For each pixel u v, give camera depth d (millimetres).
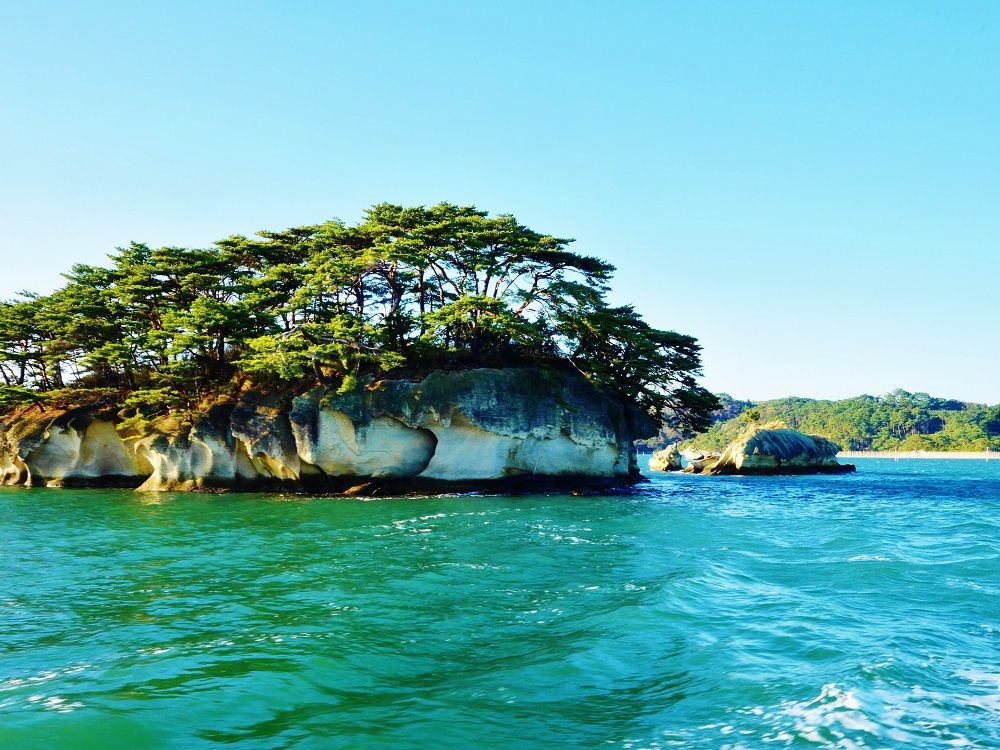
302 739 9422
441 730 9742
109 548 26125
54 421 55812
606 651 13219
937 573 20469
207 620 15906
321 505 41312
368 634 14555
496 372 50219
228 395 52375
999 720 9961
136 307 56438
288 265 52438
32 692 11289
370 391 47938
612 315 55344
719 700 10852
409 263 50906
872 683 11211
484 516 35250
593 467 53375
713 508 40875
